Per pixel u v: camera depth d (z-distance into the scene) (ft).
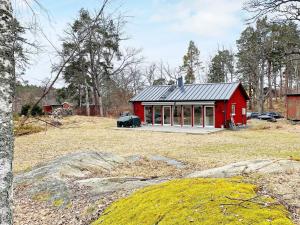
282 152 48.65
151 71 213.05
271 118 119.44
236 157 45.14
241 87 99.60
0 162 9.31
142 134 80.48
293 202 14.65
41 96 12.38
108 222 17.06
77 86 160.35
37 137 75.72
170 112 102.42
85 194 24.16
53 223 20.59
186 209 14.74
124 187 23.85
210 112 94.84
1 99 9.43
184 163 41.37
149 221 15.08
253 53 149.38
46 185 27.48
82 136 77.41
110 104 186.60
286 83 189.37
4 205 9.32
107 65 143.74
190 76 224.94
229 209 13.67
